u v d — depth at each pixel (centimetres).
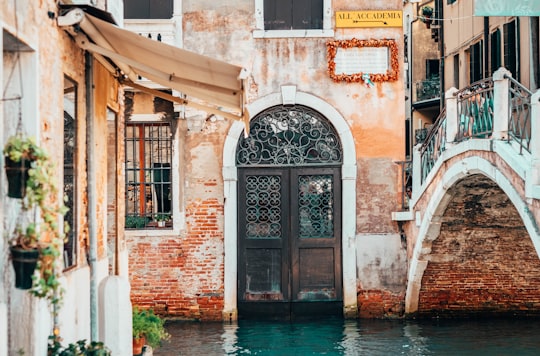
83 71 823
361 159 1484
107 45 818
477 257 1420
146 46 771
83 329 793
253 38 1475
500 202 1266
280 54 1477
